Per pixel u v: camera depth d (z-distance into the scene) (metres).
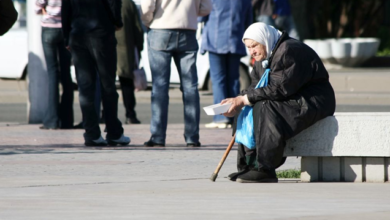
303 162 17.78
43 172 18.86
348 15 75.69
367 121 17.03
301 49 17.14
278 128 16.89
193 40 24.66
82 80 24.78
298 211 13.52
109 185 16.73
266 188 16.41
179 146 25.28
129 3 32.53
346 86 53.69
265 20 47.12
